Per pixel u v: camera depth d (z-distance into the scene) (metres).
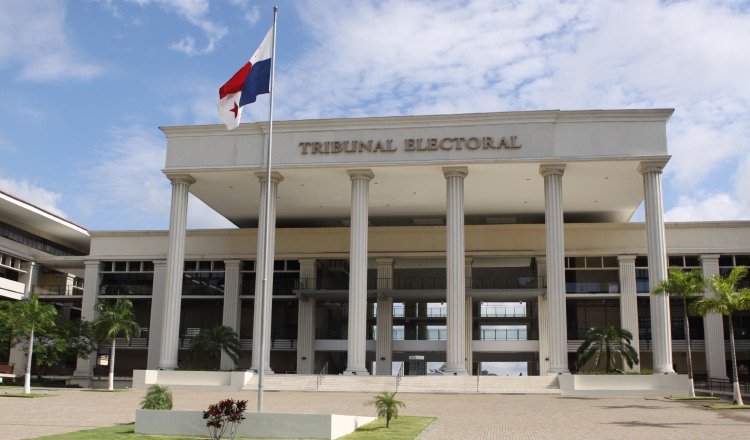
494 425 21.30
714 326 50.19
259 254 42.62
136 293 57.88
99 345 54.22
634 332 50.75
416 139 42.56
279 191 49.34
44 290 63.59
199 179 46.44
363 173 43.12
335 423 17.64
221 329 46.78
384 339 52.38
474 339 55.00
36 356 52.81
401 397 33.25
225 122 26.64
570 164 41.94
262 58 26.20
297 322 56.25
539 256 52.84
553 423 22.00
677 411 26.50
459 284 40.97
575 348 52.72
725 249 51.44
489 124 42.22
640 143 41.06
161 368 42.44
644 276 52.94
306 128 43.72
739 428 20.67
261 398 21.56
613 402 31.19
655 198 40.69
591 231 52.69
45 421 22.05
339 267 56.25
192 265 56.50
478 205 53.34
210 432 17.77
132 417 23.44
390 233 54.59
